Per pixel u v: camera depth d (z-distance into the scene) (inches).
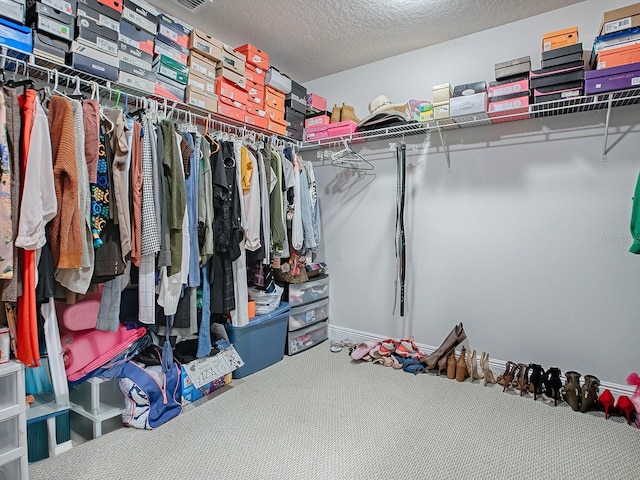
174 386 77.0
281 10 92.0
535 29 93.3
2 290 51.6
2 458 52.8
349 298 127.0
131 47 74.9
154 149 68.3
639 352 82.9
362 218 123.3
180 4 89.0
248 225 89.4
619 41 74.5
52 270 56.9
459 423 74.8
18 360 54.8
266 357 103.0
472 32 101.6
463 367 95.3
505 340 99.0
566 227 90.4
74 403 72.5
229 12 93.1
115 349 71.1
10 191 50.4
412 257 113.0
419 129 105.0
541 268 93.6
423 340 112.1
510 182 97.3
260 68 106.2
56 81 61.9
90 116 59.7
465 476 59.2
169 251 70.2
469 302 104.0
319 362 107.6
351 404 82.3
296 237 107.6
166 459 62.2
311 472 59.6
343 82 127.5
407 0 86.8
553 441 68.9
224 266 86.0
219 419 75.3
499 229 99.0
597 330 87.3
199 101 88.4
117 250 63.1
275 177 98.9
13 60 58.7
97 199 60.1
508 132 97.3
